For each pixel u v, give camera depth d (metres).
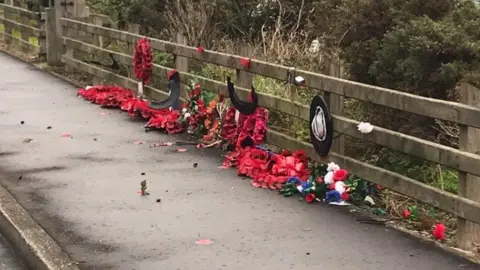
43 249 5.07
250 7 13.09
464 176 5.02
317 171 6.39
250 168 6.88
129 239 5.31
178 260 4.90
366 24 7.79
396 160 7.15
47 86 12.32
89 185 6.70
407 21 7.41
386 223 5.62
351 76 7.90
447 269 4.69
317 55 9.73
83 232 5.46
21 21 17.00
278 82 8.77
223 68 10.23
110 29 11.59
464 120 4.94
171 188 6.58
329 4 9.53
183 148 8.12
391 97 5.59
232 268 4.75
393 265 4.76
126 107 10.08
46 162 7.55
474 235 5.07
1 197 6.24
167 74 9.62
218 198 6.26
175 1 13.89
